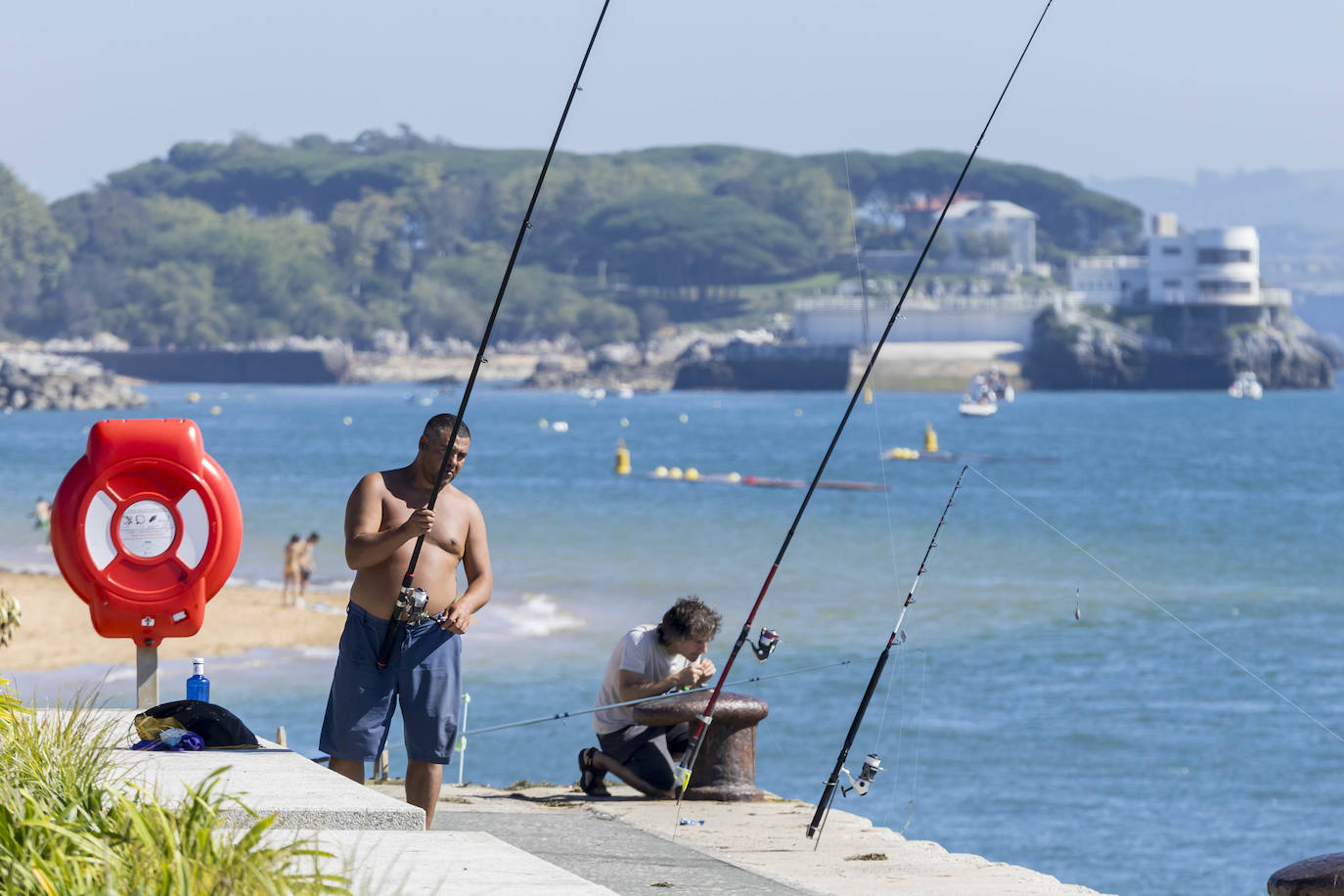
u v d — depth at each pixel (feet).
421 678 73.00
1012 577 527.81
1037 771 227.40
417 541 72.90
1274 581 544.62
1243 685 314.14
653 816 102.63
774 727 264.93
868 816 199.93
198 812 46.06
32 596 411.95
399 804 58.54
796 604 450.30
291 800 58.90
